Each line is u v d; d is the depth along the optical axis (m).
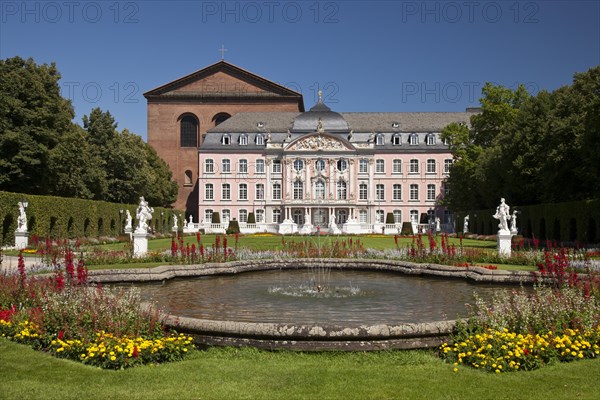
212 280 23.94
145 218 32.44
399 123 109.75
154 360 10.91
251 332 11.63
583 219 45.06
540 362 10.70
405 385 9.52
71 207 54.91
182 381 9.67
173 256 28.00
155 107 116.12
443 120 110.81
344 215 104.50
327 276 25.56
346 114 112.94
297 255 31.67
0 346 11.95
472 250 31.72
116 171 81.00
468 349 11.03
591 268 23.84
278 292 20.06
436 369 10.43
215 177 106.06
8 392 9.14
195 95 116.25
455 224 92.25
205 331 11.99
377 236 72.00
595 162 43.94
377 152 106.38
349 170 103.94
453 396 9.02
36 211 48.41
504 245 32.62
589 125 43.44
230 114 117.00
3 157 54.06
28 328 12.36
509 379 9.90
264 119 111.12
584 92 52.75
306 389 9.29
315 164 104.19
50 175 58.16
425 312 15.91
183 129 117.75
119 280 22.41
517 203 63.62
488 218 69.38
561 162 50.34
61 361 10.90
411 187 106.50
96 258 28.59
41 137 55.97
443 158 106.00
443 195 105.69
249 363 10.77
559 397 9.02
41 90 56.84
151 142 115.88
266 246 44.78
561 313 12.41
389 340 11.54
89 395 9.01
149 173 90.19
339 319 14.80
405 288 21.30
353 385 9.50
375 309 16.45
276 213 105.69
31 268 24.00
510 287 21.58
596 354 11.46
